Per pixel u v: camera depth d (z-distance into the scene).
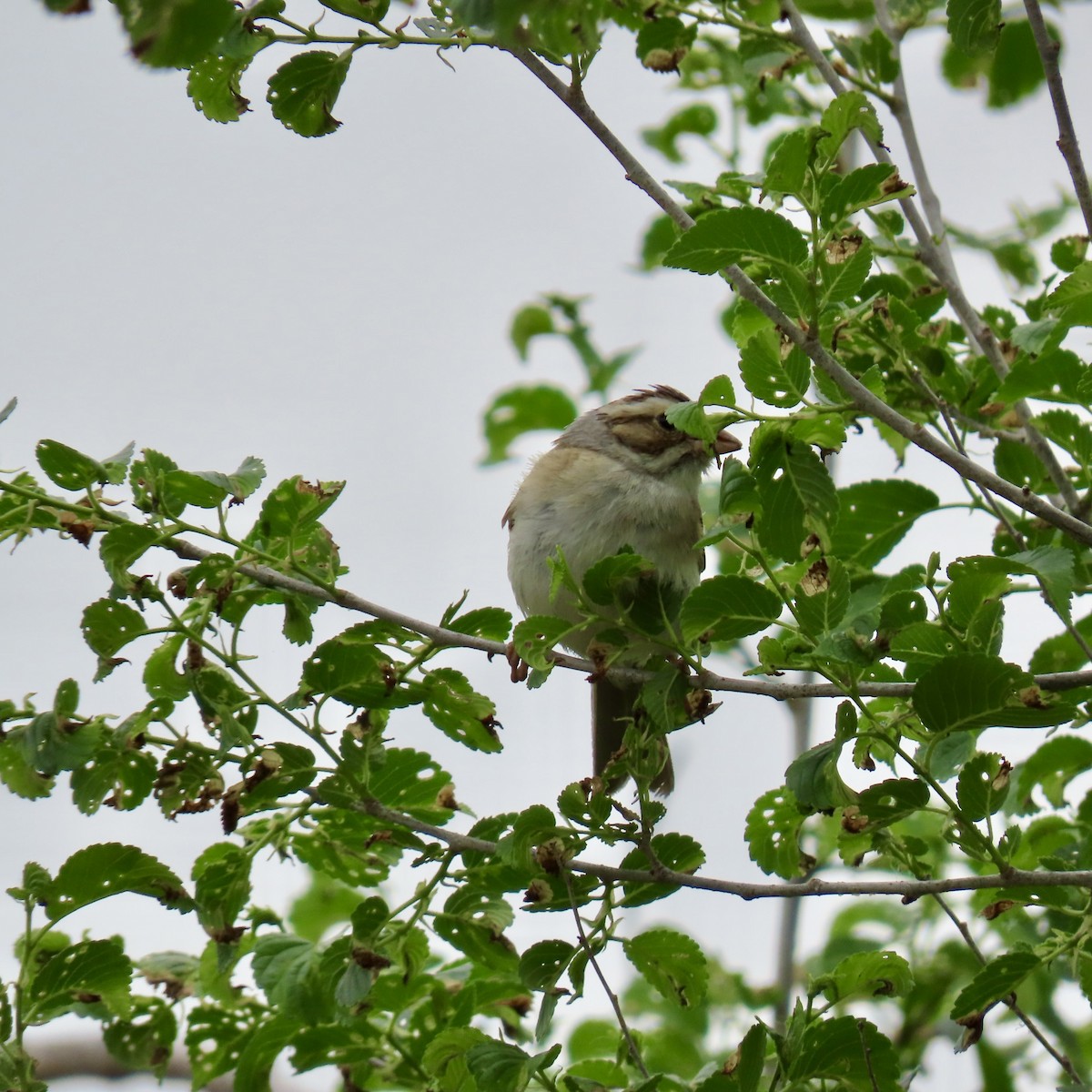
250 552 8.23
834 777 7.67
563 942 8.16
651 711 8.06
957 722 7.48
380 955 8.20
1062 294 8.14
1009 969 7.85
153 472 8.11
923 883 7.74
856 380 7.93
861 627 7.57
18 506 8.29
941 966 11.94
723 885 7.97
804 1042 7.96
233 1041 9.36
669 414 7.96
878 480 10.19
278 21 7.78
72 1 4.44
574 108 7.82
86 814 8.37
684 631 7.82
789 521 8.19
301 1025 9.07
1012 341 9.29
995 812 7.73
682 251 7.55
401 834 8.57
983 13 9.07
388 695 8.44
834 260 7.67
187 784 8.22
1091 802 10.27
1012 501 7.89
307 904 11.49
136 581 8.09
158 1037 9.26
